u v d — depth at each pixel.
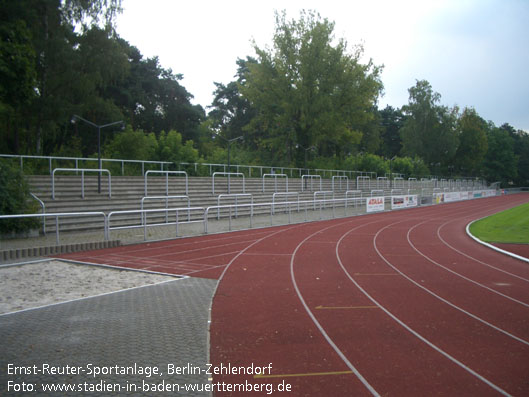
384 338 5.61
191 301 7.21
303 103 41.56
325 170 41.53
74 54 26.95
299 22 42.03
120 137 28.31
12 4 21.73
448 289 8.57
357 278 9.53
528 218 27.73
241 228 18.88
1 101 21.28
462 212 34.31
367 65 44.03
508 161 96.94
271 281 9.03
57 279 8.73
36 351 4.89
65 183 17.53
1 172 13.43
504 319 6.57
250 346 5.22
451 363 4.83
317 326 6.06
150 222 18.33
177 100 50.53
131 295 7.53
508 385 4.30
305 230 19.30
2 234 13.09
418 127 78.50
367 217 27.70
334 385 4.22
